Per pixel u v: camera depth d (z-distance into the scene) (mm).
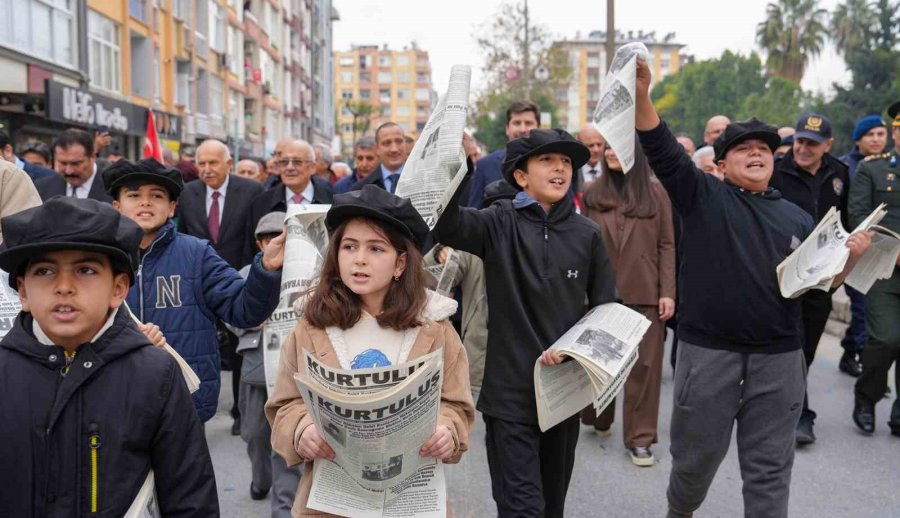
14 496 1949
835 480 4906
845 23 51188
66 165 5762
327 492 2463
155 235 3523
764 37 57125
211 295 3459
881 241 3846
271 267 3102
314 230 3133
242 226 6508
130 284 2127
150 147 10516
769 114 56500
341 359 2502
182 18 27812
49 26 17016
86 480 1975
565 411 3307
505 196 4777
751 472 3580
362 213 2484
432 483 2486
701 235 3596
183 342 3434
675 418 3729
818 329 6039
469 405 2600
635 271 5129
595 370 3020
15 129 16484
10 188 3459
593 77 131000
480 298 3977
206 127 30438
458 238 3297
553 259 3422
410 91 143125
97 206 2004
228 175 6664
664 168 3588
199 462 2137
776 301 3492
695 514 4453
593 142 6555
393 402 2150
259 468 4570
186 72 28547
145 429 2041
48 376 1999
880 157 5957
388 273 2529
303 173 6449
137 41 23734
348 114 132625
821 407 6492
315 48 65500
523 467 3311
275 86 47781
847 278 4043
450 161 2777
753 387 3545
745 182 3621
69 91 16500
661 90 102625
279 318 3359
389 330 2553
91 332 2033
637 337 3293
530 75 33906
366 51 142625
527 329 3355
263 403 4453
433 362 2191
